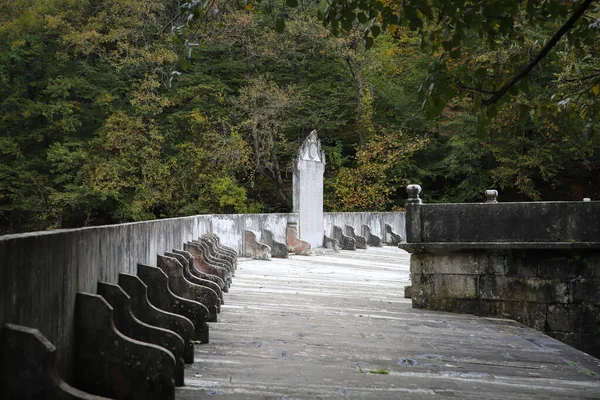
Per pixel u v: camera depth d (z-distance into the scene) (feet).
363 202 107.65
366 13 16.99
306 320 26.00
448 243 31.65
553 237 31.37
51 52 104.32
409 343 22.62
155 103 101.04
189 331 17.28
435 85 16.55
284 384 15.78
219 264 36.37
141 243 20.77
